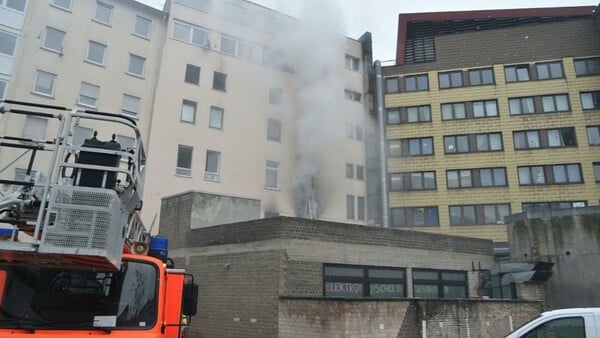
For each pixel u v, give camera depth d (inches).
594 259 623.8
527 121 1216.2
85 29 916.6
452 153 1235.9
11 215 153.6
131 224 194.5
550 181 1163.9
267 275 466.6
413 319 442.9
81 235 133.7
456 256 629.6
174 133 954.7
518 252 697.0
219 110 1033.5
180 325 173.8
